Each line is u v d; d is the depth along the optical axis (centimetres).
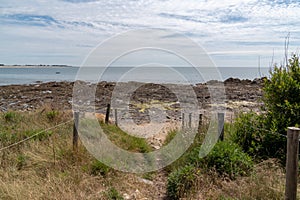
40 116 900
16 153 548
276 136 543
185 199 411
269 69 600
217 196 401
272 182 411
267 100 598
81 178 461
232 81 3281
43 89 2683
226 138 607
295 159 339
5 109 1452
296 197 355
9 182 425
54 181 431
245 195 388
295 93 556
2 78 5831
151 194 462
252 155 557
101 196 412
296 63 577
